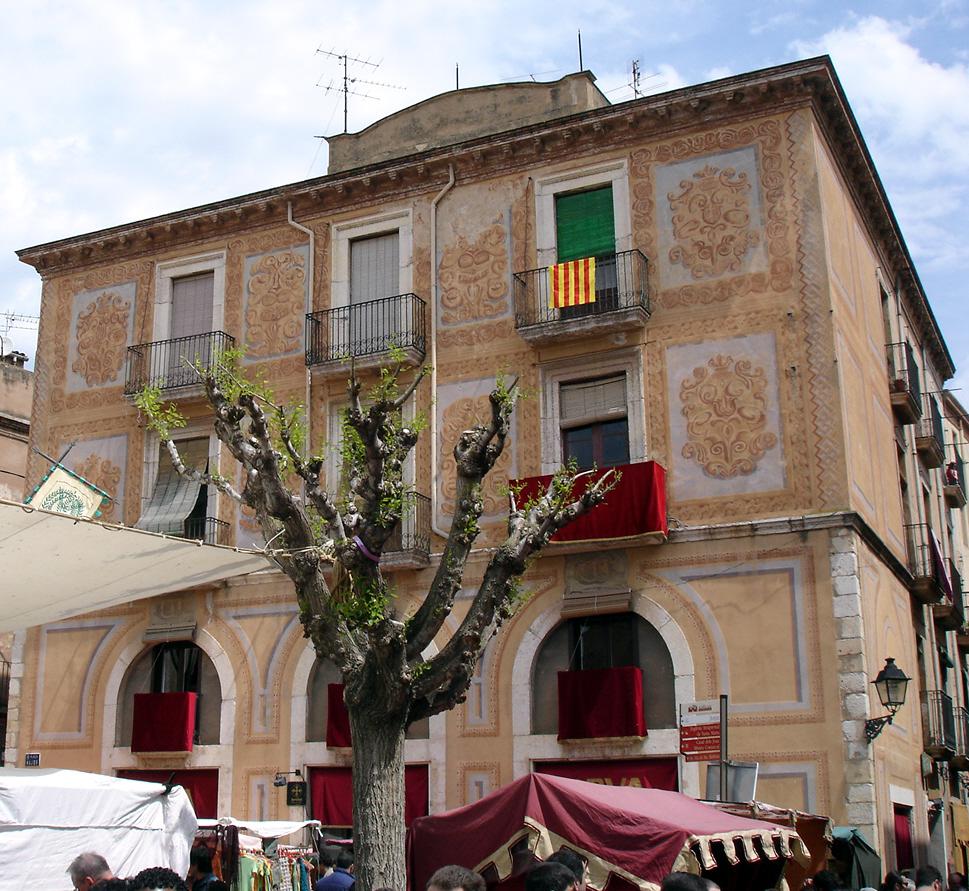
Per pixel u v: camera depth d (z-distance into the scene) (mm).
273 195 27500
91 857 7906
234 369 17938
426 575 24094
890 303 29266
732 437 22281
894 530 25766
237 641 25656
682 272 23375
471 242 25516
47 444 29156
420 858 12094
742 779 16094
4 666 32812
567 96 26312
